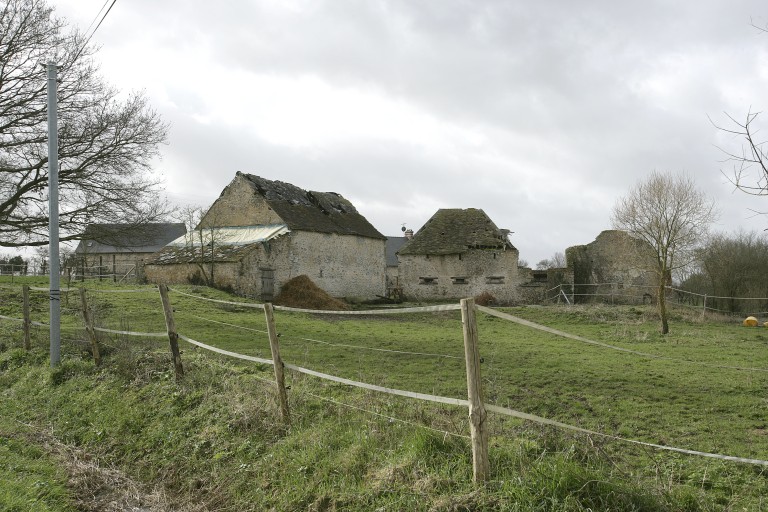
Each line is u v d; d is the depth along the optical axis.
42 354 12.17
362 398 8.01
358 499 5.27
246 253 29.72
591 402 9.27
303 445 6.55
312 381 9.18
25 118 17.77
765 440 7.16
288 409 7.34
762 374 11.66
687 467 5.91
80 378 10.40
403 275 39.50
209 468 6.78
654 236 21.56
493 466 5.17
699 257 28.70
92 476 6.88
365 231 39.97
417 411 6.96
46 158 18.06
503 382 10.79
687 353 15.49
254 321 20.42
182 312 20.97
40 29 18.20
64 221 18.53
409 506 4.91
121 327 13.42
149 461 7.30
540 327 5.06
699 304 32.53
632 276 35.84
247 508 5.81
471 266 38.28
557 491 4.59
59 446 7.90
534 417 5.24
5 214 18.14
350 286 37.41
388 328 20.89
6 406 9.90
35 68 17.91
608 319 24.55
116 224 19.53
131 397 9.09
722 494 5.18
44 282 29.53
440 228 40.56
